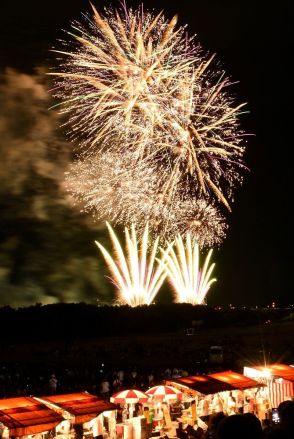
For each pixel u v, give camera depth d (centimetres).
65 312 6456
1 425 2267
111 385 4431
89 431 2630
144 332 6756
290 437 709
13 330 6206
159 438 2670
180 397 2845
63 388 4416
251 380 3034
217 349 5316
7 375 4756
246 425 683
